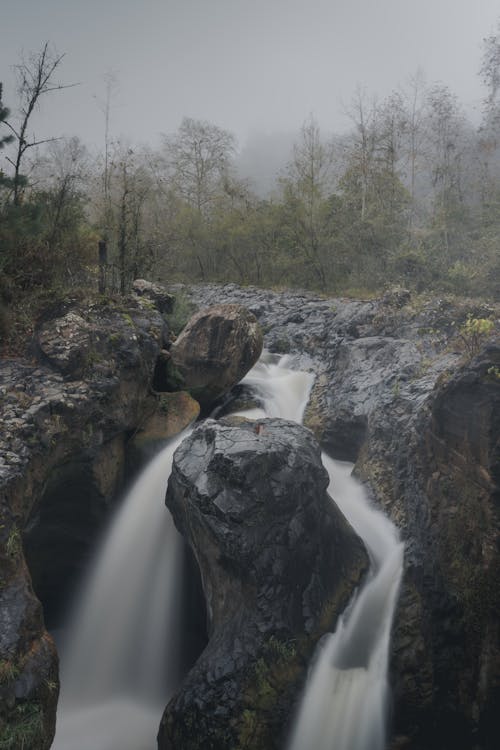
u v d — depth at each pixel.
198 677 6.00
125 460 8.32
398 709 6.13
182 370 9.73
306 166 21.62
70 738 6.48
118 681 7.32
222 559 6.34
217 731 5.64
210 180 25.88
